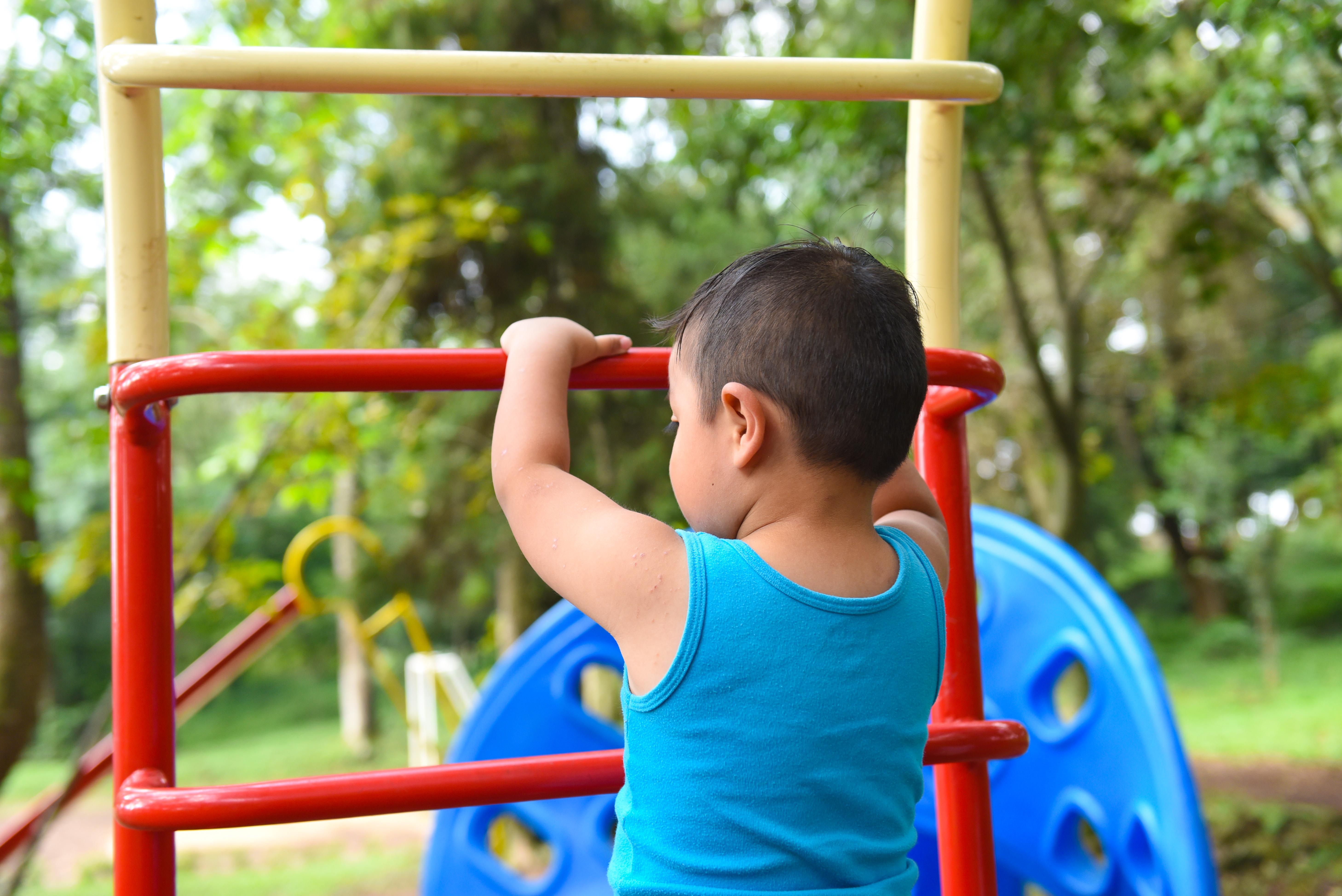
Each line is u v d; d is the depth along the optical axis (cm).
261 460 451
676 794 73
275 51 86
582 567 78
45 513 1642
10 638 436
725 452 78
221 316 863
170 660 89
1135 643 236
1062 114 522
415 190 607
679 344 82
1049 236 643
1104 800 237
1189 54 578
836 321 76
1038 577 266
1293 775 666
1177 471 1406
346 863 696
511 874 285
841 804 74
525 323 90
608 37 644
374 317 525
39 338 1059
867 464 77
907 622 80
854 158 522
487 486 679
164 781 87
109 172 90
